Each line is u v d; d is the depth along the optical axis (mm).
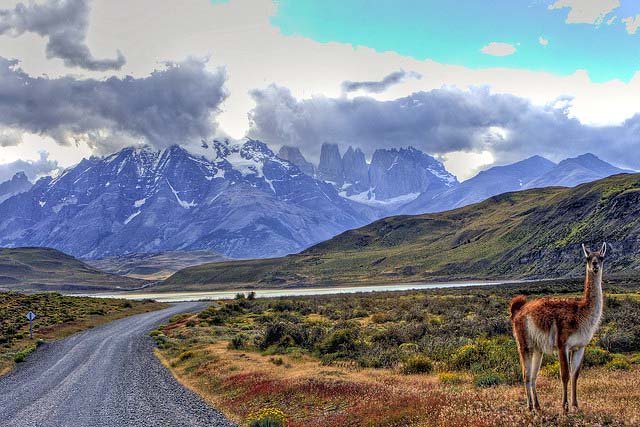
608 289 68750
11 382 30344
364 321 49625
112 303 109500
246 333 50688
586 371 19219
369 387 18328
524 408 11992
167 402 21953
